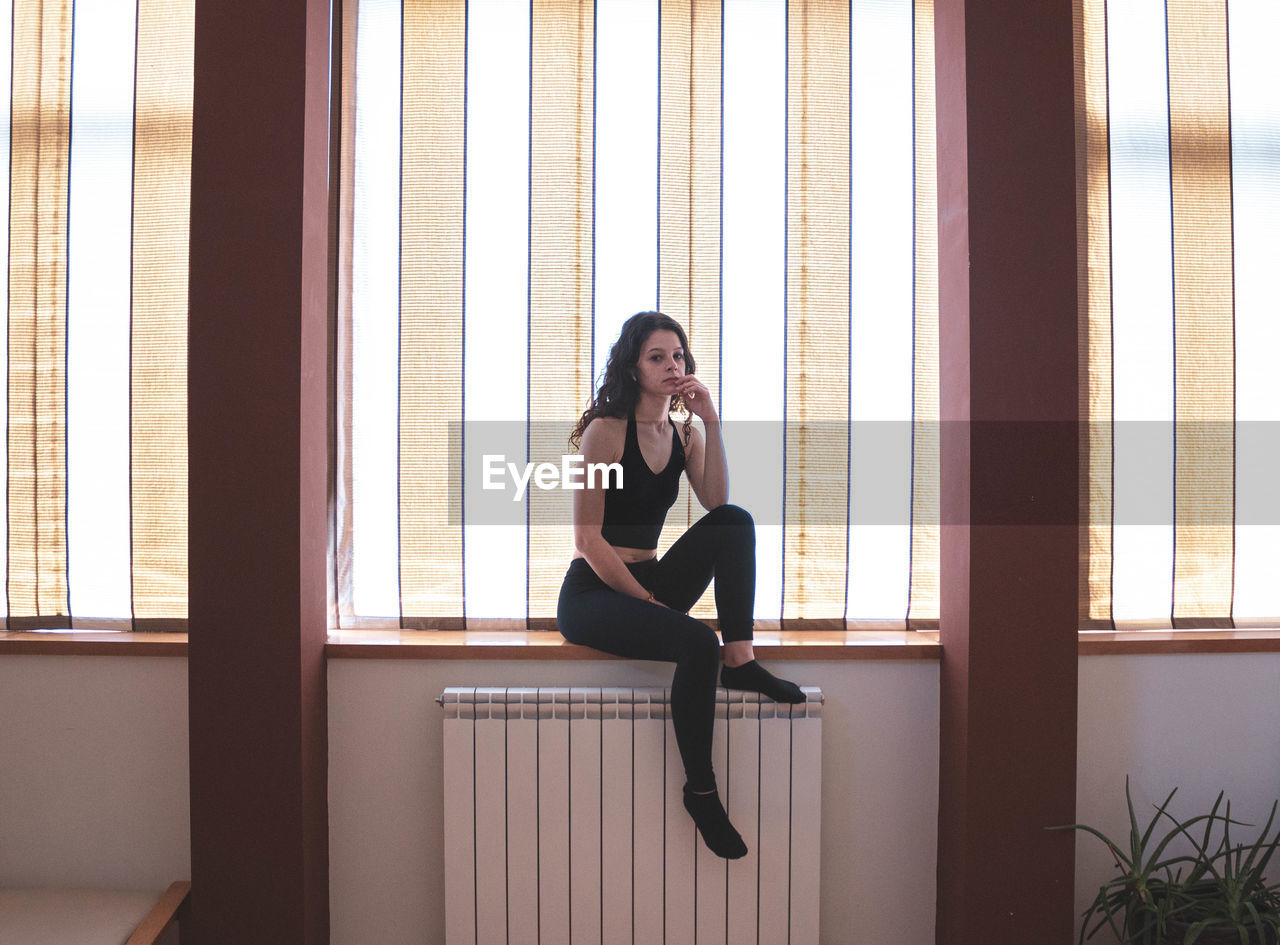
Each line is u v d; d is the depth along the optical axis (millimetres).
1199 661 2328
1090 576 2473
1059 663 2092
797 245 2443
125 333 2395
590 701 2129
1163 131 2479
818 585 2461
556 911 2141
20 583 2410
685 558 2150
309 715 2113
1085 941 2312
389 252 2438
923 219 2455
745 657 2094
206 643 2053
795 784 2129
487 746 2121
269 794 2068
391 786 2252
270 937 2084
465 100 2436
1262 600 2502
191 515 2045
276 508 2041
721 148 2445
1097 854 2318
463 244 2430
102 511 2404
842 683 2264
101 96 2395
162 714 2252
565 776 2127
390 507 2447
